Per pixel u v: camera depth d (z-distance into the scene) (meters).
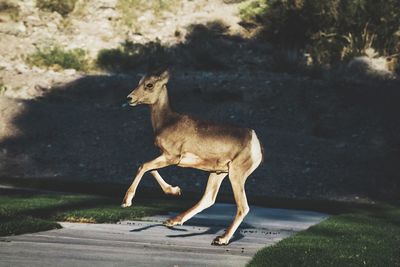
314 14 61.47
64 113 51.44
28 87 57.19
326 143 47.88
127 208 27.53
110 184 41.00
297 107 53.44
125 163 45.22
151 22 69.06
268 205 34.38
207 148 19.11
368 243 20.98
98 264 15.64
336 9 61.47
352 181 42.47
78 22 68.31
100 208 26.92
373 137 50.00
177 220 19.66
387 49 60.56
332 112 52.84
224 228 23.72
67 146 47.25
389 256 18.59
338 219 27.91
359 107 53.34
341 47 60.72
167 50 65.25
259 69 62.50
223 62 63.34
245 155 19.30
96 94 56.09
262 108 53.47
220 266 16.19
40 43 65.06
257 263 16.34
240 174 19.30
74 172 44.06
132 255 17.08
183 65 63.81
